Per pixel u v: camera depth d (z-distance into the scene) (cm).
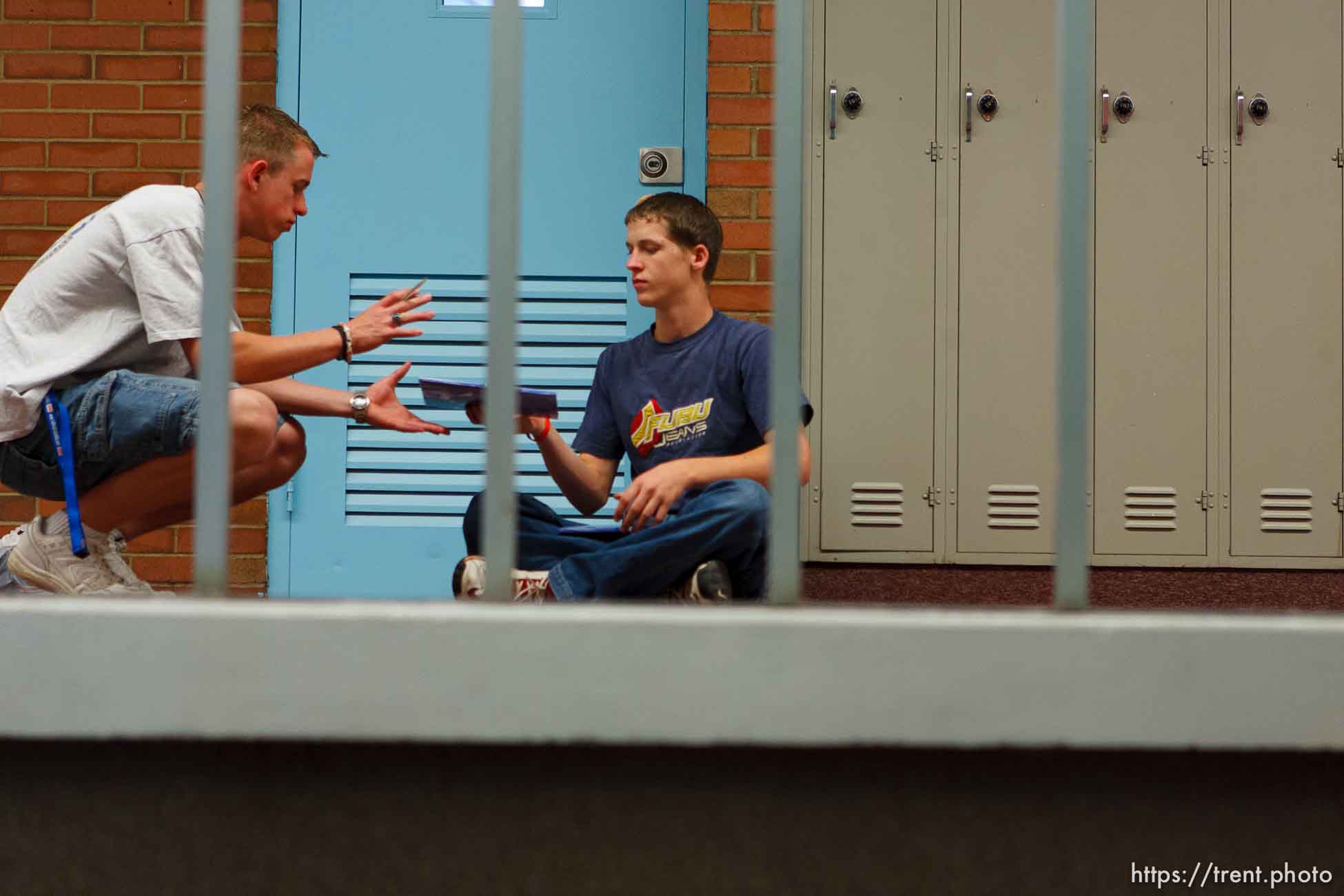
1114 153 452
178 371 281
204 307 148
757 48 415
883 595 373
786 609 148
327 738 146
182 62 408
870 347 452
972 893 152
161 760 152
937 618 147
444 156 418
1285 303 454
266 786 152
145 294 262
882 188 449
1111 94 451
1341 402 455
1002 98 447
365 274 417
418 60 417
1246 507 456
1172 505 456
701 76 419
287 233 416
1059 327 149
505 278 148
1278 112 450
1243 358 455
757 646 147
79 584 264
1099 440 456
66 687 146
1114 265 454
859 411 452
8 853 152
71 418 259
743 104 414
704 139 419
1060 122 148
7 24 406
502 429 148
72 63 407
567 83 419
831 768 152
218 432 149
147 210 266
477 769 152
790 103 148
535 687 146
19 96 407
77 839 152
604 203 420
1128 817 152
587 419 293
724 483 244
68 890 152
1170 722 146
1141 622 147
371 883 152
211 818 152
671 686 146
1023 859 152
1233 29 450
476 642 146
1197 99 450
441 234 418
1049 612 149
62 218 408
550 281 421
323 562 414
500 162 147
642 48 418
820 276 451
